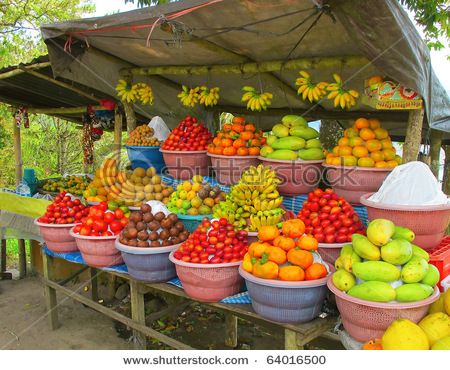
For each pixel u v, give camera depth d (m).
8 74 5.26
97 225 3.42
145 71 4.78
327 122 6.30
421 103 2.77
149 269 3.04
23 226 4.99
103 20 3.33
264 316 2.45
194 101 4.79
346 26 2.50
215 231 2.77
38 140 12.41
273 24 3.08
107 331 4.12
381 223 2.07
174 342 2.98
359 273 2.06
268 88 5.00
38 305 4.78
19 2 10.76
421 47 2.71
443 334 1.97
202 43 3.52
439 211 2.35
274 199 3.01
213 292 2.70
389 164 2.92
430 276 2.07
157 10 2.94
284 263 2.34
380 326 2.03
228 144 3.74
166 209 3.32
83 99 6.69
